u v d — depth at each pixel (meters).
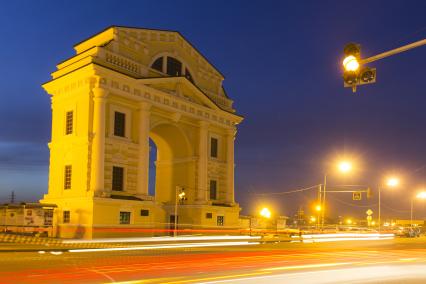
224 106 59.19
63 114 45.69
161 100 48.94
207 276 15.83
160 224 47.88
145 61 48.84
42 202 45.34
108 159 43.72
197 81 55.81
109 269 18.08
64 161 44.78
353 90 11.56
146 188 46.34
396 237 74.12
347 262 22.52
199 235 50.53
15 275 16.08
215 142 57.31
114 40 45.88
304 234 59.69
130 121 46.38
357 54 11.43
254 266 19.48
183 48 53.66
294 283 14.38
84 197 41.41
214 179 56.34
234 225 56.94
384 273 17.69
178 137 53.97
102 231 41.34
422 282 15.20
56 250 29.31
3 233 41.94
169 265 19.77
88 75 43.09
